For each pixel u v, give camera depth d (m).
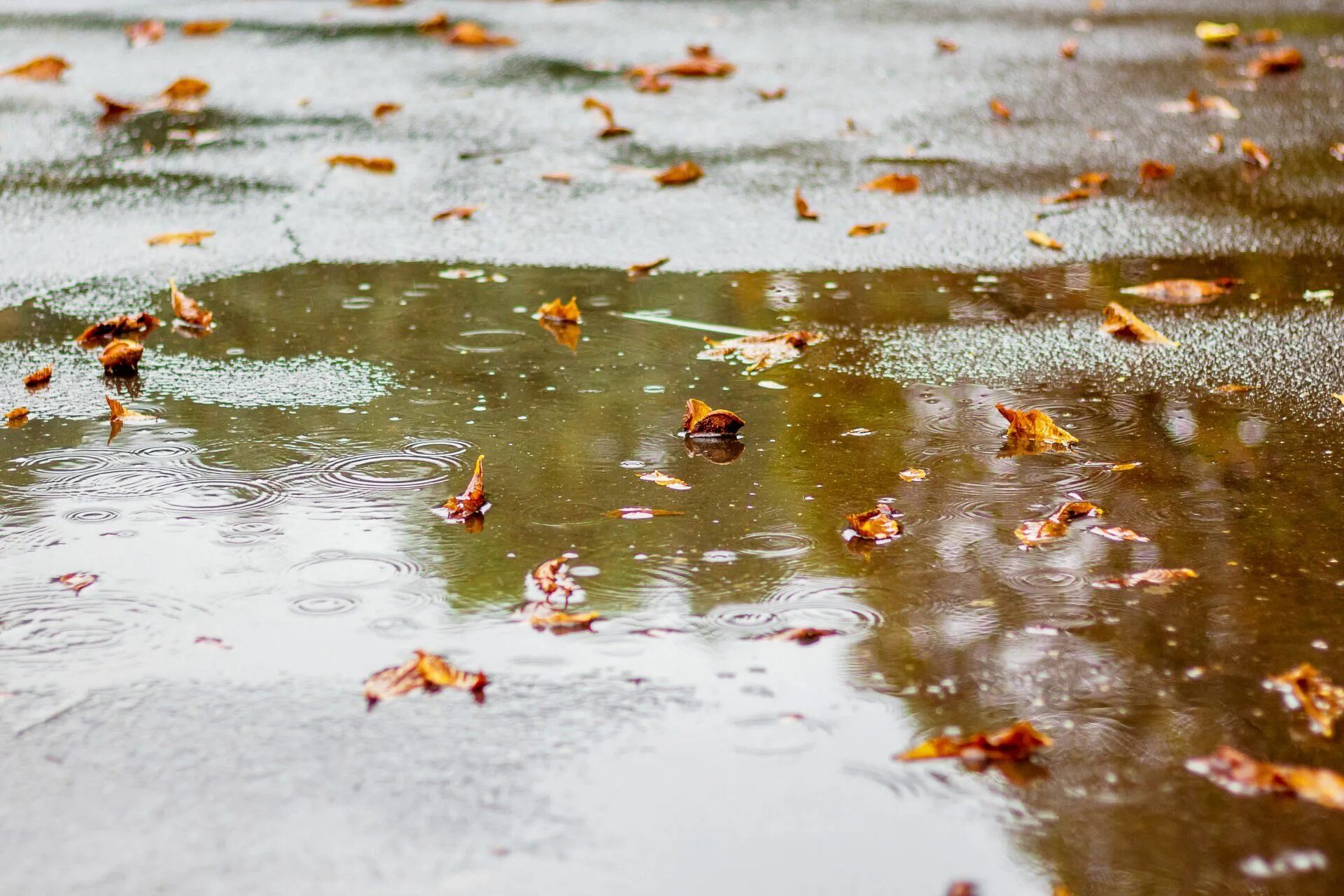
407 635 3.01
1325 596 3.18
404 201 7.03
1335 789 2.46
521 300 5.62
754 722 2.68
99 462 4.00
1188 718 2.70
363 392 4.61
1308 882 2.25
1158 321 5.36
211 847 2.33
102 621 3.07
